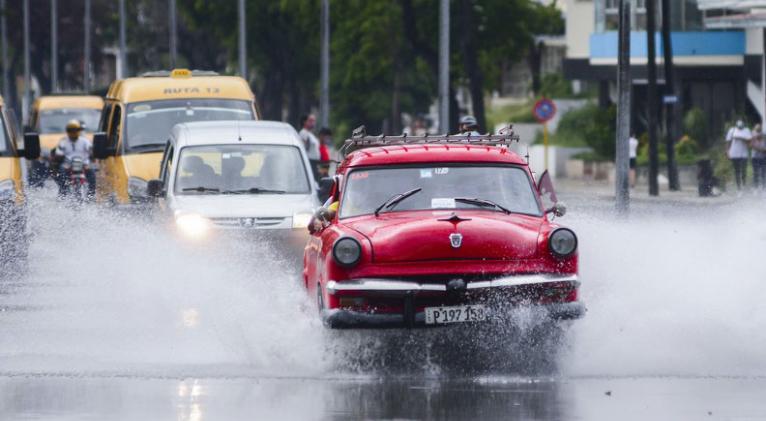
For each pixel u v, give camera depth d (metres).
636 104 138.88
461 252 29.39
